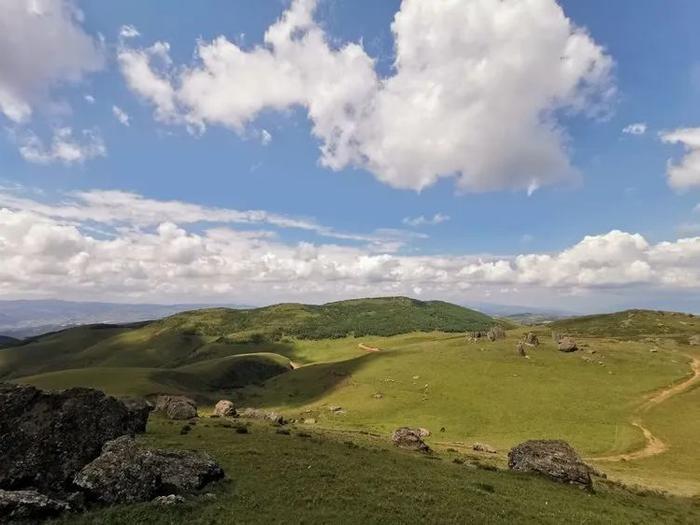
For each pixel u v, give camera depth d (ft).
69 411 117.29
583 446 308.40
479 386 441.27
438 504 113.29
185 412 239.91
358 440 217.15
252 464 134.31
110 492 95.91
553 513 122.01
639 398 391.04
